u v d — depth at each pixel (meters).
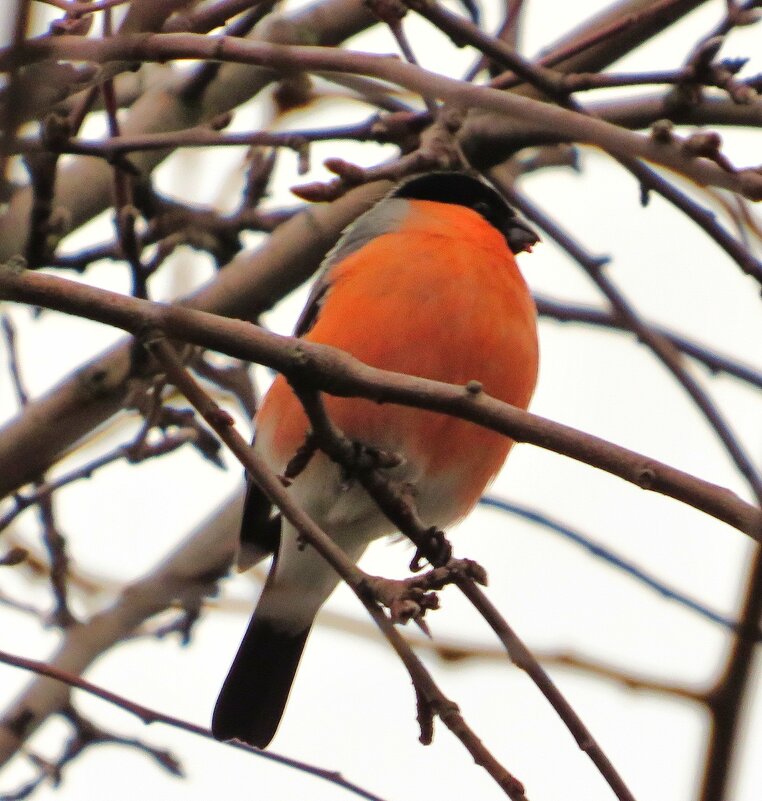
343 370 6.07
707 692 5.22
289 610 9.19
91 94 8.25
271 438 8.79
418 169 8.20
